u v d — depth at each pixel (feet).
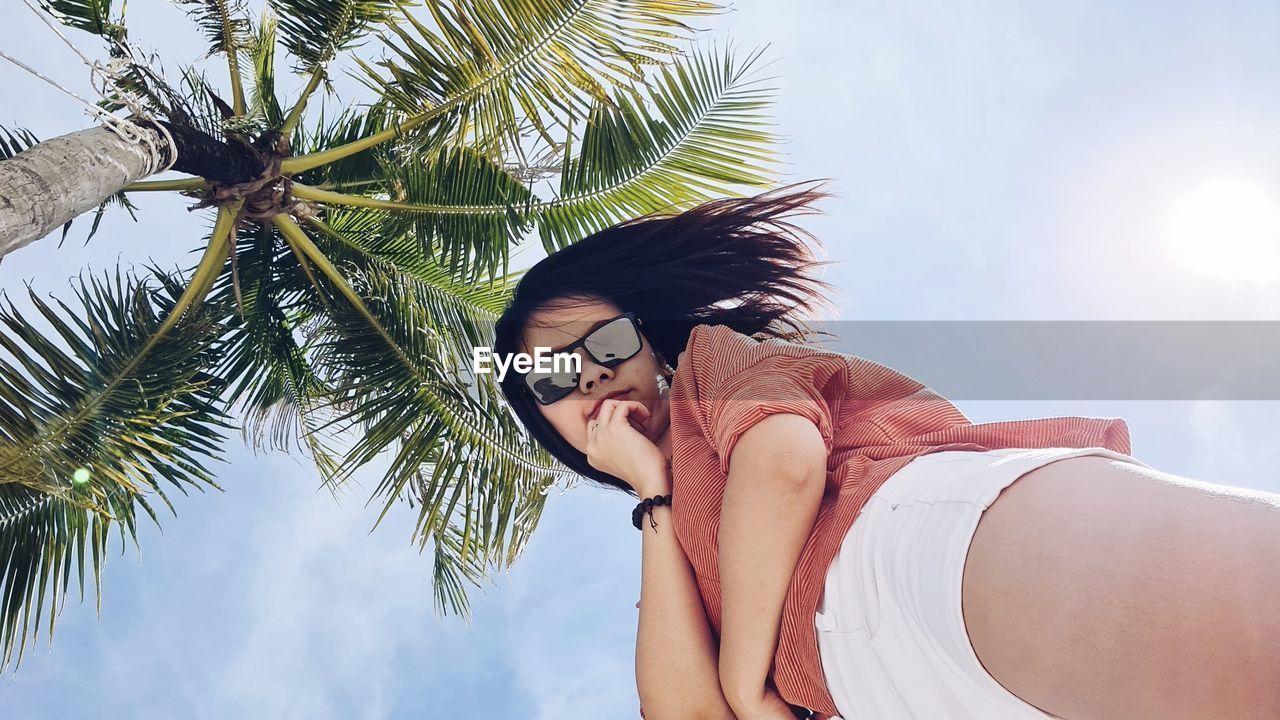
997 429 4.28
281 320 19.24
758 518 3.92
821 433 4.25
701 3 15.88
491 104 16.93
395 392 17.39
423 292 18.99
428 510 16.88
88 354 13.15
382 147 17.89
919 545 3.59
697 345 4.94
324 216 18.89
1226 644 2.53
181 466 13.93
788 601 3.96
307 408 19.54
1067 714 3.03
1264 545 2.62
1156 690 2.68
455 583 19.67
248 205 16.42
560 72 16.52
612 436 5.12
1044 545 3.13
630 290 5.82
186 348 14.61
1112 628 2.80
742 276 5.94
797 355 4.53
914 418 4.45
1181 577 2.70
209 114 14.85
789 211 6.06
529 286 5.82
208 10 16.34
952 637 3.34
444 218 17.90
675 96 16.89
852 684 3.71
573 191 17.40
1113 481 3.23
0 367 12.14
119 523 13.65
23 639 12.66
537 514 18.52
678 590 4.47
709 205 6.02
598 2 15.79
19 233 9.80
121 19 13.34
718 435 4.25
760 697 4.00
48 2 12.71
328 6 16.35
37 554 12.95
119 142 11.80
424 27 16.12
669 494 4.74
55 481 12.28
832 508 4.09
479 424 17.48
